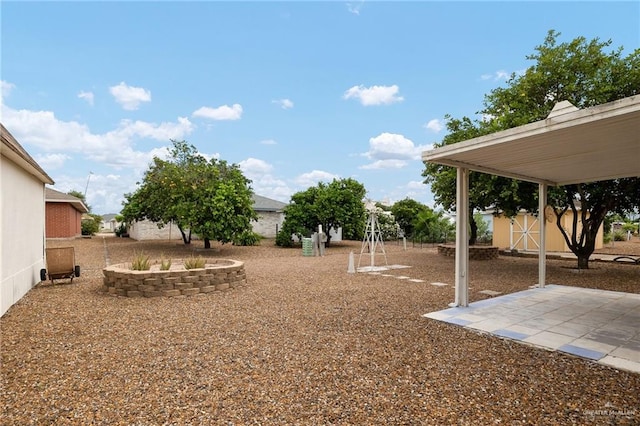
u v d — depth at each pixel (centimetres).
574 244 1059
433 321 503
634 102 309
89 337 434
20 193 652
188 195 1533
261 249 1770
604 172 670
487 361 358
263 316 532
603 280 879
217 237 1516
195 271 695
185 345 406
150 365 348
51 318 519
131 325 485
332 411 263
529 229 1770
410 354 378
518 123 899
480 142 462
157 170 1694
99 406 269
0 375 325
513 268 1106
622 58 904
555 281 866
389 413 260
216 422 247
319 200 1919
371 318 519
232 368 342
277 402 276
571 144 447
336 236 2384
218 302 627
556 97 923
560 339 420
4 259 554
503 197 996
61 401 277
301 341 419
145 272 668
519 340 417
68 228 2314
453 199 1216
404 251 1767
